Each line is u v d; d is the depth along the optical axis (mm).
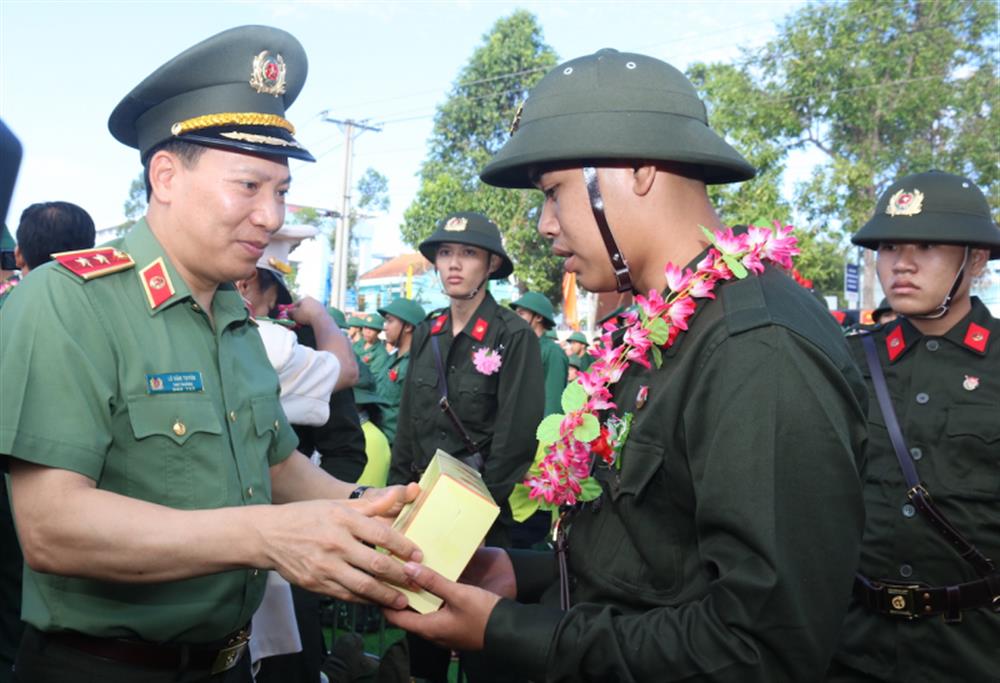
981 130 17109
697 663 1252
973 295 2684
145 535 1397
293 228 3119
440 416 4207
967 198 2566
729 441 1283
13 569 2502
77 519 1404
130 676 1597
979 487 2395
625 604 1454
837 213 17734
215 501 1640
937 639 2379
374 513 1601
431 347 4352
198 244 1683
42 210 2830
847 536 1271
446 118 25250
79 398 1474
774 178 17922
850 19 17844
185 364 1678
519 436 3998
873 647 2461
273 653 2449
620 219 1492
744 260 1428
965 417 2455
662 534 1426
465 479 1620
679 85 1517
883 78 17938
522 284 22141
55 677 1589
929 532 2426
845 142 18375
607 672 1346
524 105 1589
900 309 2598
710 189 17547
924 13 18047
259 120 1703
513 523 4105
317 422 2676
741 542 1259
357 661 2949
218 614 1669
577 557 1554
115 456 1566
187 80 1669
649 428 1423
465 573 1819
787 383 1284
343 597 1436
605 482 1515
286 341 2570
